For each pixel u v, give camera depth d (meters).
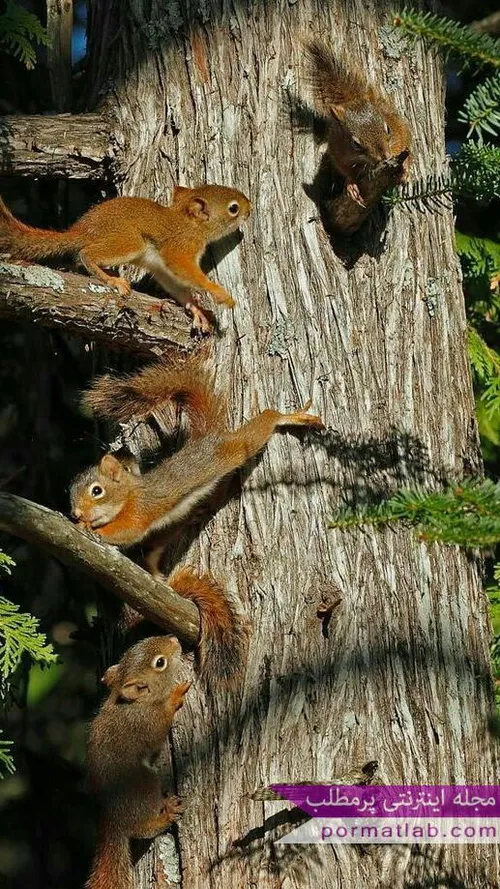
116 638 10.64
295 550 9.57
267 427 9.72
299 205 10.22
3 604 9.83
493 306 13.68
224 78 10.52
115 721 9.73
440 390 10.24
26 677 12.99
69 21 12.29
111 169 10.88
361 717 9.25
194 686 9.57
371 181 9.62
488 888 9.30
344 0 10.69
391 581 9.57
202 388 9.97
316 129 10.34
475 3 14.81
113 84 10.91
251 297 10.10
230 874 9.06
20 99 14.09
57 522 8.64
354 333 10.05
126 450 10.65
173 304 10.10
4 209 10.59
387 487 9.78
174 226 10.25
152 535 10.19
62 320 9.66
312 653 9.36
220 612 9.52
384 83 10.67
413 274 10.35
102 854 9.60
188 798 9.35
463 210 14.25
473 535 6.46
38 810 12.97
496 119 8.32
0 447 13.83
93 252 10.39
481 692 9.74
